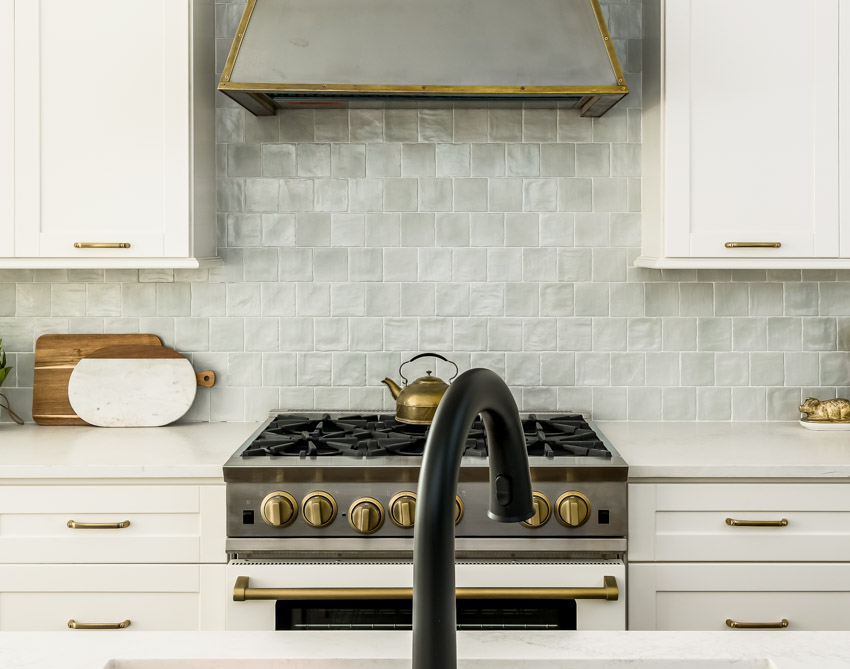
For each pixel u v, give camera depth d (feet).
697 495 7.09
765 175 7.95
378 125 9.02
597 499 6.89
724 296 9.16
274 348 9.16
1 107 7.87
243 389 9.17
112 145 7.89
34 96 7.86
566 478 6.86
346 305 9.13
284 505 6.76
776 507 7.11
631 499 7.07
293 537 6.88
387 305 9.13
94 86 7.88
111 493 7.07
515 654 2.93
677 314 9.16
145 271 9.08
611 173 9.07
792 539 7.11
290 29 7.47
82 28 7.85
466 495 6.84
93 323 9.09
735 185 7.96
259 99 8.15
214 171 8.91
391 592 6.68
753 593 7.12
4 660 2.85
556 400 9.19
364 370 9.16
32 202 7.90
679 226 7.95
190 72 7.90
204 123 8.46
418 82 7.32
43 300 9.07
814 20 7.89
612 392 9.20
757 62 7.91
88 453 7.47
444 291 9.12
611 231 9.10
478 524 6.86
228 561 7.05
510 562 6.86
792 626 7.13
